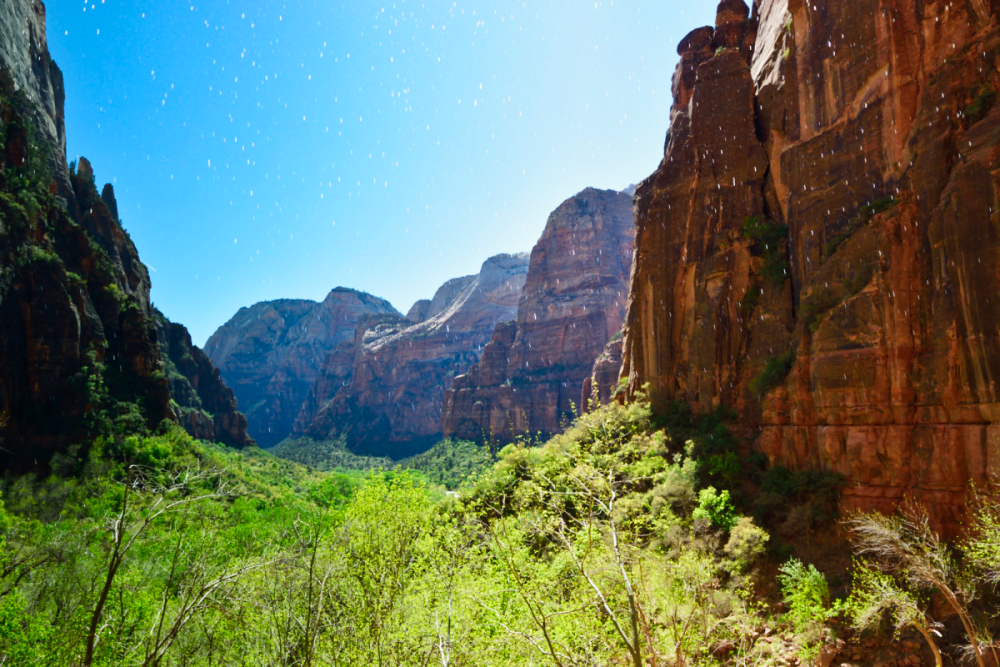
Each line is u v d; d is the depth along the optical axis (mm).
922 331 22703
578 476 9828
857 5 28109
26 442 55500
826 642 16891
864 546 20000
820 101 30312
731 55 40875
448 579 12336
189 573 10438
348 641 10266
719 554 22766
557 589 11422
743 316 35062
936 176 22875
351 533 14234
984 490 19078
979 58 22797
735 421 33531
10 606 15047
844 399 24547
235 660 11633
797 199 31219
